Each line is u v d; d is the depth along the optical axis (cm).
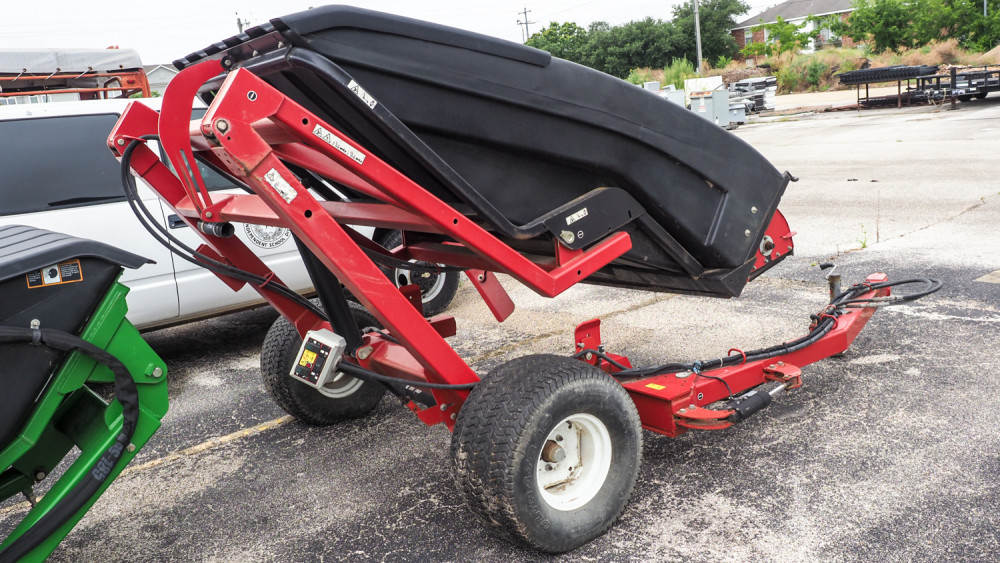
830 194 1037
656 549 289
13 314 236
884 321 531
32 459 300
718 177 340
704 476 343
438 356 287
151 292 525
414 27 258
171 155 255
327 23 241
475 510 278
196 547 321
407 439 411
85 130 507
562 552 290
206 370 564
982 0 4722
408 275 612
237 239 352
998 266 625
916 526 288
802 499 315
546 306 662
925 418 379
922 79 2344
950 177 1066
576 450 302
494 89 277
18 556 244
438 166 269
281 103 234
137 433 266
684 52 6178
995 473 321
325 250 252
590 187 319
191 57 278
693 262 359
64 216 490
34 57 707
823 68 3831
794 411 402
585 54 6356
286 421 451
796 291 624
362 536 318
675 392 333
